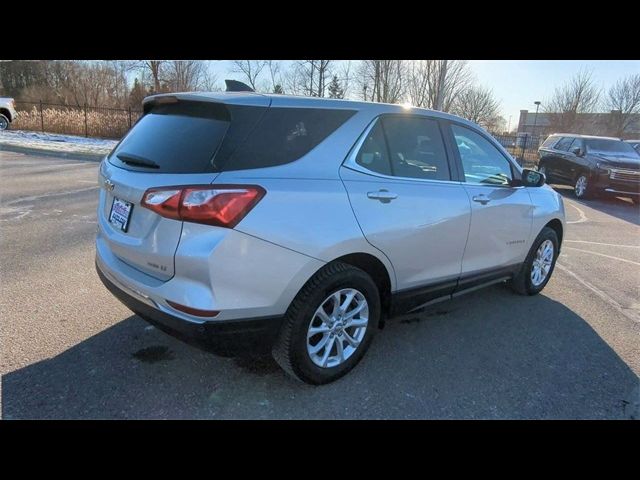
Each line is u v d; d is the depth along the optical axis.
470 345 3.48
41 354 2.99
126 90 36.50
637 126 35.38
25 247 5.16
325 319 2.75
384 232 2.85
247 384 2.80
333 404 2.68
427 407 2.70
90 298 3.87
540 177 4.13
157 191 2.36
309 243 2.51
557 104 36.84
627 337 3.76
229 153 2.38
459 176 3.52
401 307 3.22
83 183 9.88
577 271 5.56
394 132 3.11
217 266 2.28
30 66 41.06
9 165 12.51
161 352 3.08
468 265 3.63
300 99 2.72
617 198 13.50
